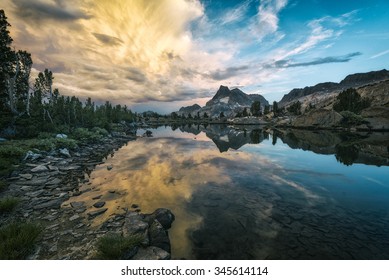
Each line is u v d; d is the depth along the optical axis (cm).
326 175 1738
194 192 1362
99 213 1022
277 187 1461
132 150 3061
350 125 6300
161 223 923
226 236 851
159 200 1223
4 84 3388
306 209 1109
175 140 4438
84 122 5319
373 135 4681
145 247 724
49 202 1132
